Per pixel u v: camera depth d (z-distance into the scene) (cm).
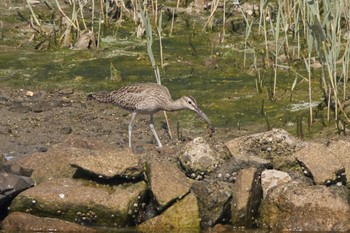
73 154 1410
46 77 1864
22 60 1936
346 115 1622
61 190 1327
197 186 1341
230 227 1329
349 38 1628
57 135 1620
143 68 1889
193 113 1706
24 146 1565
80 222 1323
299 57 1847
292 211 1318
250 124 1653
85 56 1955
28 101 1764
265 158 1437
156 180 1338
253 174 1345
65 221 1316
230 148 1457
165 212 1327
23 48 2005
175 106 1595
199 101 1747
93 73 1875
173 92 1781
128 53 1966
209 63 1912
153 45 2012
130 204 1319
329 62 1609
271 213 1333
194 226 1321
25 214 1321
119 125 1680
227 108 1716
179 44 2019
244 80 1831
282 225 1316
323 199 1316
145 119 1709
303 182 1351
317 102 1705
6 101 1759
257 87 1775
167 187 1332
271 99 1733
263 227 1333
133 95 1597
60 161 1403
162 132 1650
